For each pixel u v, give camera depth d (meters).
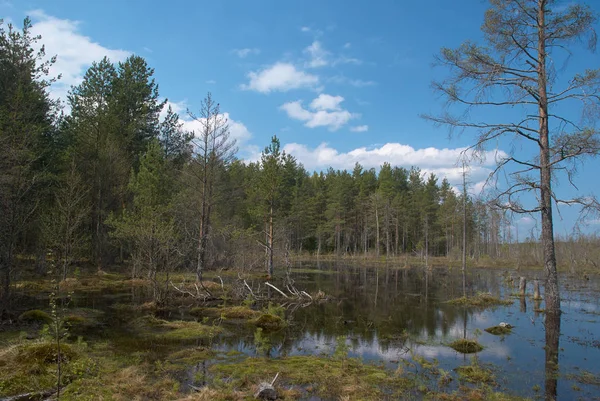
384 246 69.19
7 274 11.69
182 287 18.84
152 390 6.62
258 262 30.00
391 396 6.61
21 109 17.19
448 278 29.81
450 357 9.14
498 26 13.74
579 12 12.74
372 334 11.49
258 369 7.91
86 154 26.70
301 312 15.12
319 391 6.77
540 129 13.94
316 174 79.81
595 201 12.33
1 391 6.02
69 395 5.52
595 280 28.95
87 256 26.72
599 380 7.62
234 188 32.91
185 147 33.75
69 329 11.08
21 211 12.90
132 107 31.92
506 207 13.77
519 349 9.86
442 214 55.62
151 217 17.05
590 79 12.35
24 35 20.48
